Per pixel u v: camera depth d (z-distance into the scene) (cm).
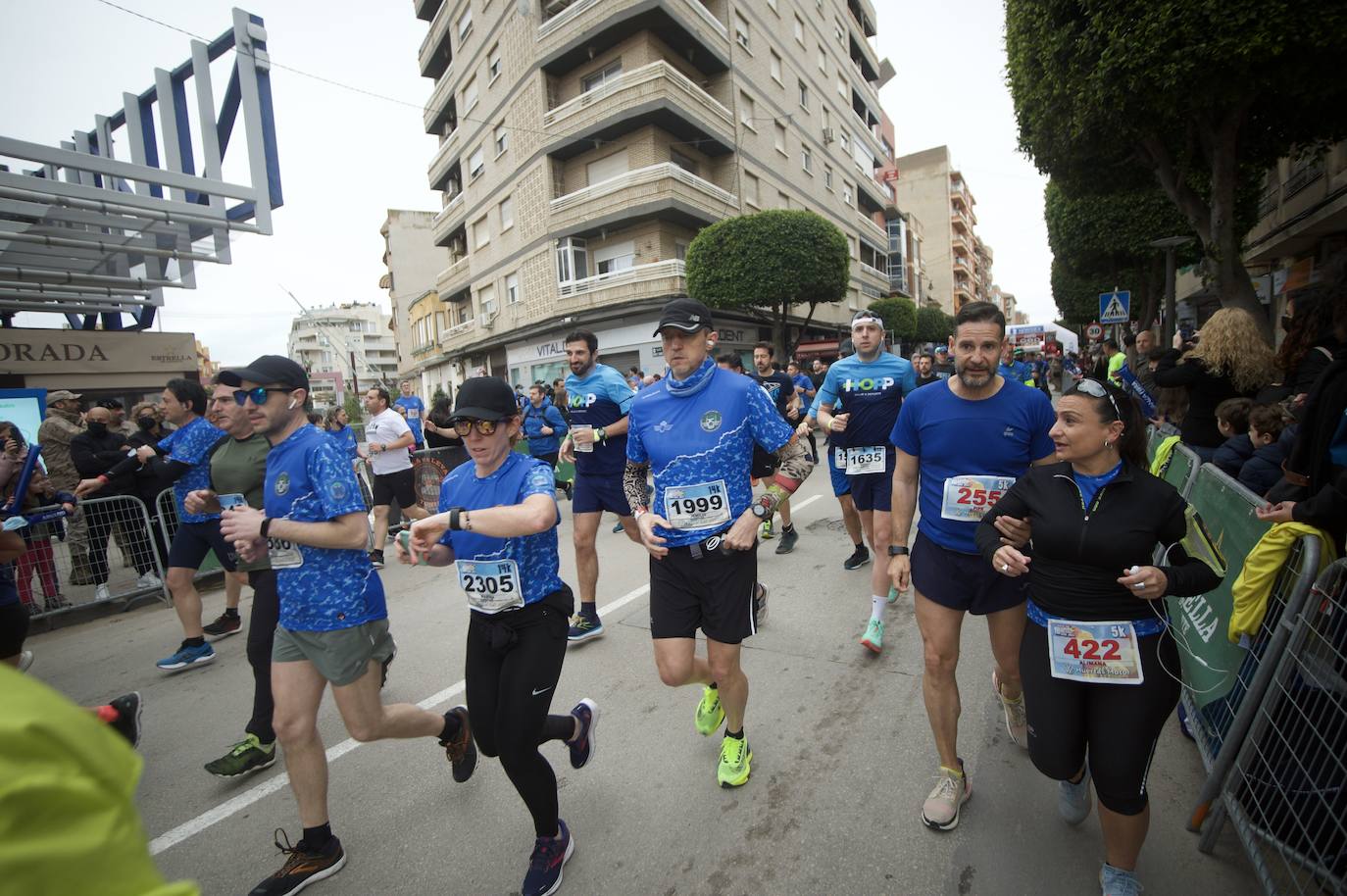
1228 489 292
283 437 245
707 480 247
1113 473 195
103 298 856
